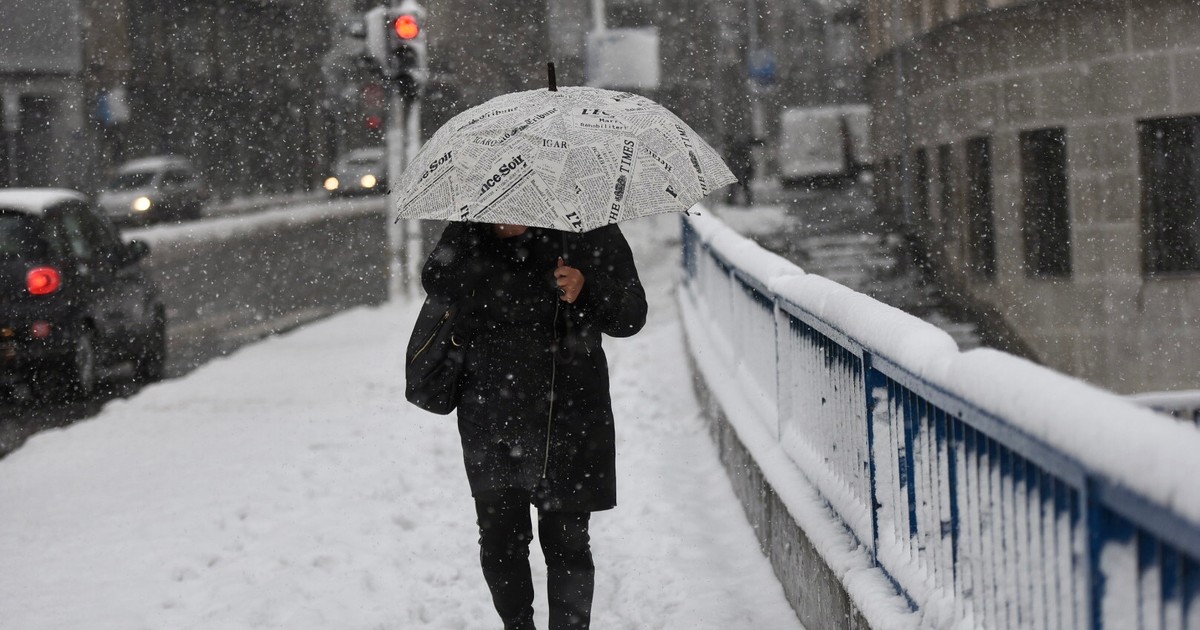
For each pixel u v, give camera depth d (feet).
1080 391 9.23
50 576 23.93
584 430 17.06
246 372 47.14
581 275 16.53
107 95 148.25
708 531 25.94
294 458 32.65
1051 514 10.91
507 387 16.88
